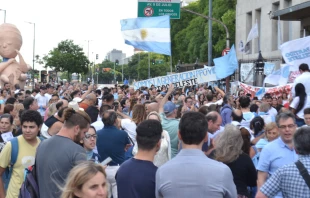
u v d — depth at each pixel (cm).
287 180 462
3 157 614
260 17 4350
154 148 510
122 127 862
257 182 596
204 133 456
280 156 587
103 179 378
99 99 1653
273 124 709
